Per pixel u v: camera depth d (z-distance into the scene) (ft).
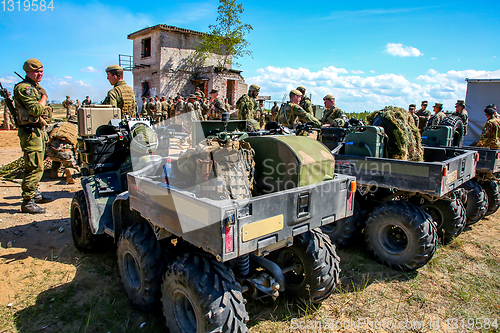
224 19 81.61
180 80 89.76
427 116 36.86
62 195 21.15
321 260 9.75
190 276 7.44
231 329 7.08
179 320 8.11
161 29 84.79
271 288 8.98
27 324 9.20
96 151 13.48
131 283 10.05
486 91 37.86
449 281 12.31
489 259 14.08
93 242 13.12
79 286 11.18
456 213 15.02
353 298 11.01
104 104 17.46
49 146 23.18
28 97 15.97
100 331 9.05
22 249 13.80
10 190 22.22
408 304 10.77
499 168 17.02
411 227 12.46
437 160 17.75
